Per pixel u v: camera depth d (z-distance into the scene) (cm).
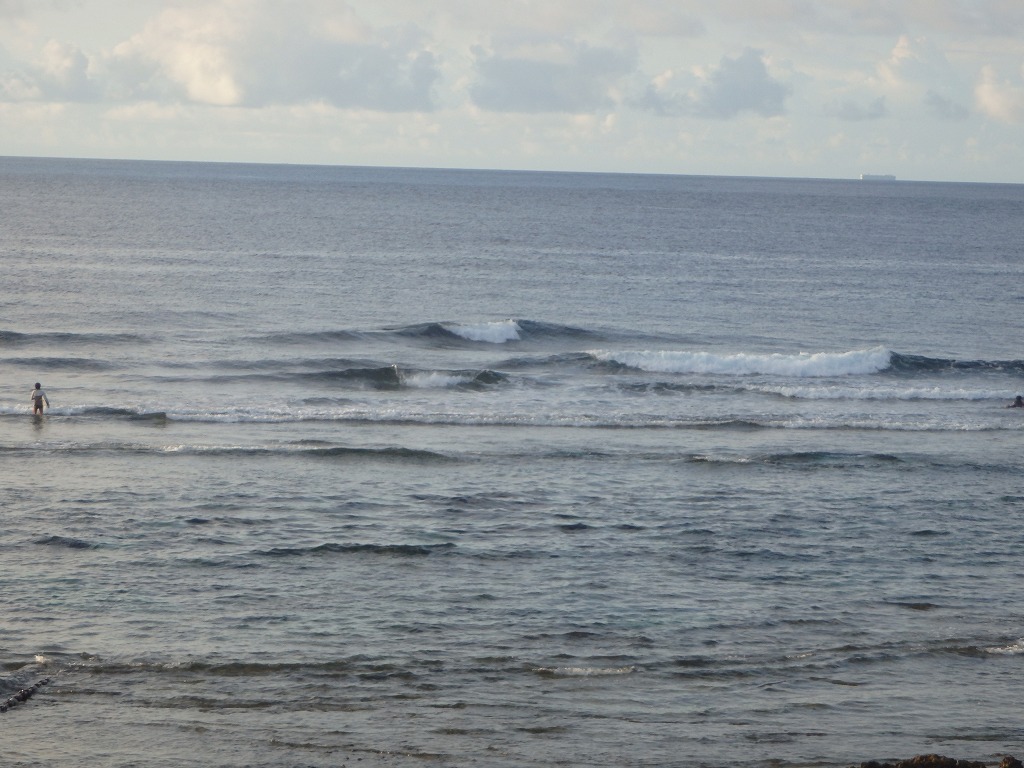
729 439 4944
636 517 3659
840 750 1959
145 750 1898
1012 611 2822
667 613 2755
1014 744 1998
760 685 2289
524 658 2425
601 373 6581
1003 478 4303
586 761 1894
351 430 4956
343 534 3400
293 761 1862
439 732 2008
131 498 3753
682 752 1941
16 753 1869
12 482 3928
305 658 2400
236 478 4066
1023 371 6781
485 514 3662
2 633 2502
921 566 3206
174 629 2569
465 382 6031
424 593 2875
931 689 2278
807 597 2906
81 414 5109
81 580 2909
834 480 4216
